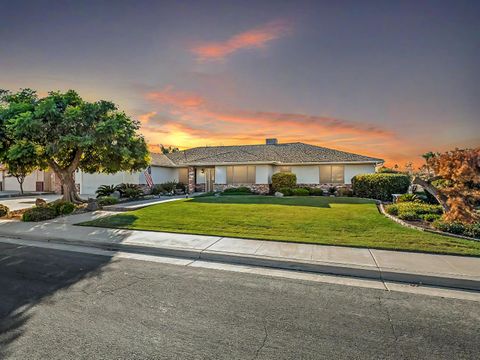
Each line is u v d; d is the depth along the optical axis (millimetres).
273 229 8750
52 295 4324
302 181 23188
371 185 17672
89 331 3262
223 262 6219
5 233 8977
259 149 26406
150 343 3016
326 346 2980
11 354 2793
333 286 4797
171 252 6836
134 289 4578
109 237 8125
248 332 3260
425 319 3611
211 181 25391
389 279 5180
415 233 8000
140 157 15812
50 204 12648
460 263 5625
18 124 11250
